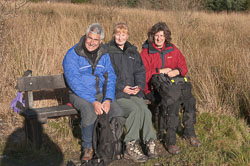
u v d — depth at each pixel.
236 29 10.17
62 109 3.26
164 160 3.20
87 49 3.12
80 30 7.33
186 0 11.01
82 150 3.11
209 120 4.08
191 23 9.91
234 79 4.75
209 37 8.50
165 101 3.28
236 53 5.54
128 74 3.44
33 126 3.17
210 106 4.44
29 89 3.22
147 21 9.89
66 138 3.56
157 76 3.46
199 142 3.50
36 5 15.40
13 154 3.13
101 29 3.07
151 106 3.99
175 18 10.43
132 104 3.23
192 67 5.30
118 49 3.44
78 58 3.17
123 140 3.35
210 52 5.97
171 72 3.69
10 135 3.53
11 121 3.89
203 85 4.70
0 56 4.74
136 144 3.28
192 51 6.09
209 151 3.34
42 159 3.08
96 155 2.99
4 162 2.96
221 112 4.36
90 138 3.05
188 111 3.51
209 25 11.00
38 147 3.24
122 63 3.42
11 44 5.41
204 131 3.85
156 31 3.62
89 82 3.19
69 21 8.50
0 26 4.96
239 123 4.01
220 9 27.70
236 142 3.59
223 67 5.16
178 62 3.81
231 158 3.22
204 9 16.17
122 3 14.83
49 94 4.36
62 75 3.43
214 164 3.11
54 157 3.14
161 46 3.74
